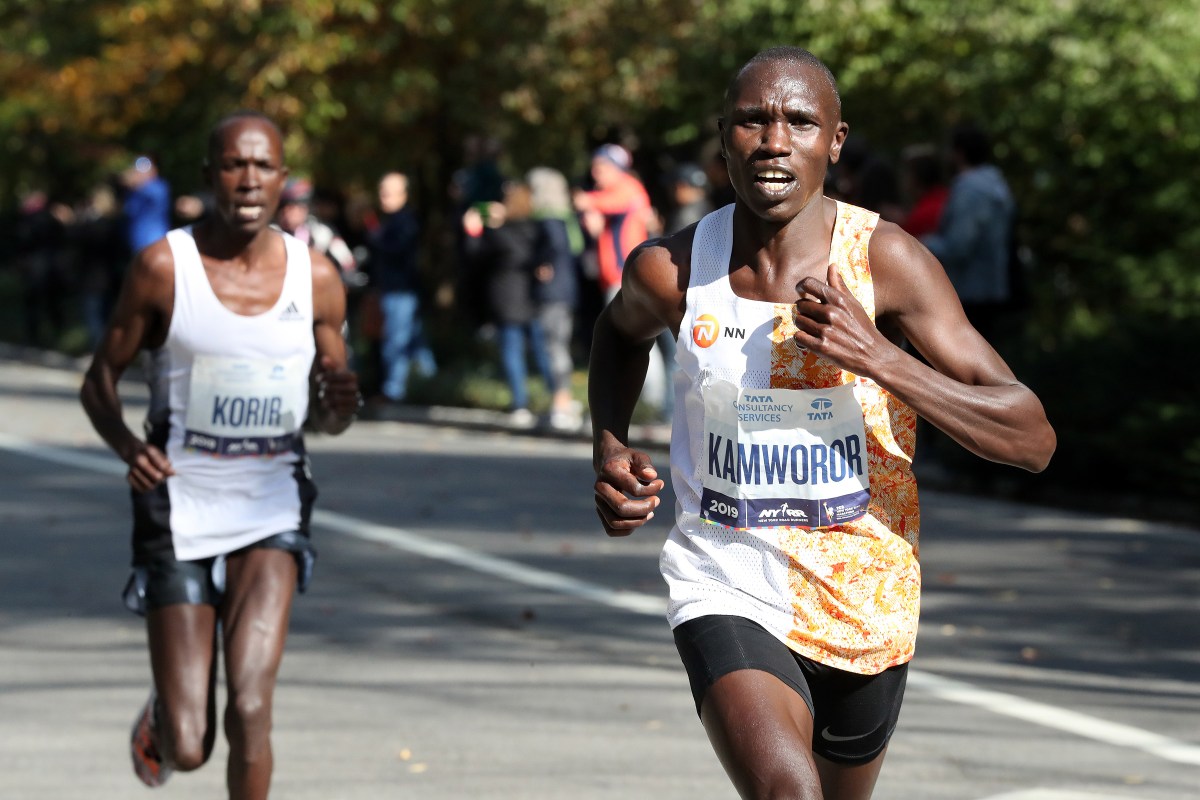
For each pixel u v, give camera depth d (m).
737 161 12.02
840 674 12.45
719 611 12.35
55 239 91.12
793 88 11.91
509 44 68.62
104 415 16.83
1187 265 57.22
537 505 39.00
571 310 53.06
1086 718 22.30
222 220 16.89
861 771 12.91
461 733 21.38
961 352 12.02
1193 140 60.19
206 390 16.81
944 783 19.45
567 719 22.05
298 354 17.00
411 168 78.38
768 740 11.47
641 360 13.70
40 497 40.16
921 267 12.12
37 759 20.45
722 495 12.45
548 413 54.81
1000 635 26.94
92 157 105.94
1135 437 39.12
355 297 61.06
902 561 12.45
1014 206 43.03
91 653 25.78
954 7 60.31
